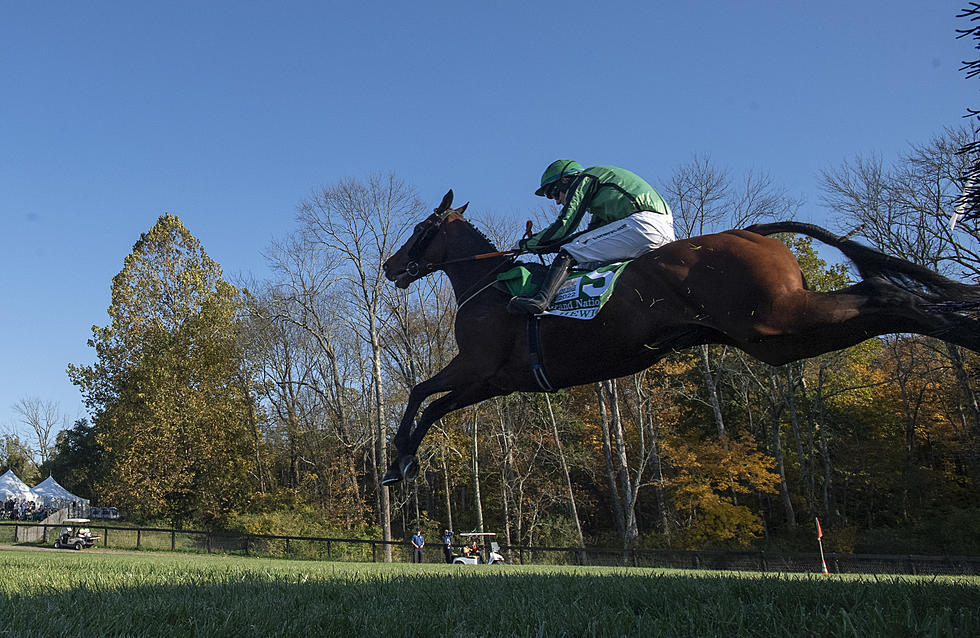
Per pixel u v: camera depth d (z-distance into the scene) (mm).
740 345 4344
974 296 3629
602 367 4676
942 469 34531
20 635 3191
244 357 37812
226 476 36938
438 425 34062
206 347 37156
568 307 4598
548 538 34000
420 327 36875
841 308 3904
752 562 21922
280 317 34875
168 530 26109
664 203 4875
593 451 37344
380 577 7023
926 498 31734
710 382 32625
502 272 5160
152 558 16203
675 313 4305
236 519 34188
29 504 41594
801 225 4391
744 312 4074
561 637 3316
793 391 33406
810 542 29562
